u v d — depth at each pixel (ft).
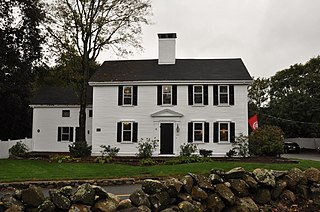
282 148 77.25
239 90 88.48
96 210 19.20
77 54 93.61
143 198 20.03
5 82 88.99
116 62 103.35
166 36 99.35
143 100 90.58
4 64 85.56
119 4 92.32
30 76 92.63
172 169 52.80
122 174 49.65
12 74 88.02
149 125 89.66
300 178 24.91
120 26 93.71
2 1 85.51
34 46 88.63
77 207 18.75
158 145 88.43
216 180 22.65
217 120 87.92
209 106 88.58
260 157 77.41
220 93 88.84
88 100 106.32
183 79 89.25
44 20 90.33
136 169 55.06
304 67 177.99
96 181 43.96
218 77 89.20
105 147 88.07
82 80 96.48
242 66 95.14
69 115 107.45
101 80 91.66
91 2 92.43
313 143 155.63
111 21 93.04
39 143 107.55
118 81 90.63
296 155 119.75
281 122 162.50
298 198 24.49
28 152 97.71
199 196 21.70
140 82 90.12
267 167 51.16
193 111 88.89
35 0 88.58
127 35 94.32
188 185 21.61
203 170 49.75
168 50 99.19
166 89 90.43
